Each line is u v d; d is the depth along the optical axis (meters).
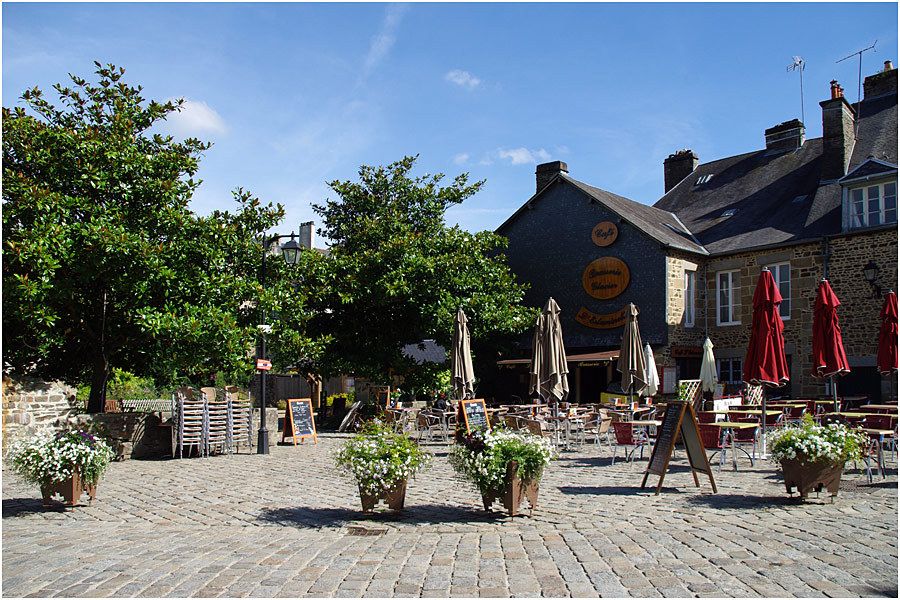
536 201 26.97
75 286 14.30
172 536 7.54
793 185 25.08
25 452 9.14
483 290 24.36
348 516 8.46
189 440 14.84
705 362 19.22
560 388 16.03
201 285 15.11
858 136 23.91
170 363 16.66
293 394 32.22
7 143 14.10
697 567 5.92
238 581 5.77
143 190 15.01
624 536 7.09
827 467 8.60
